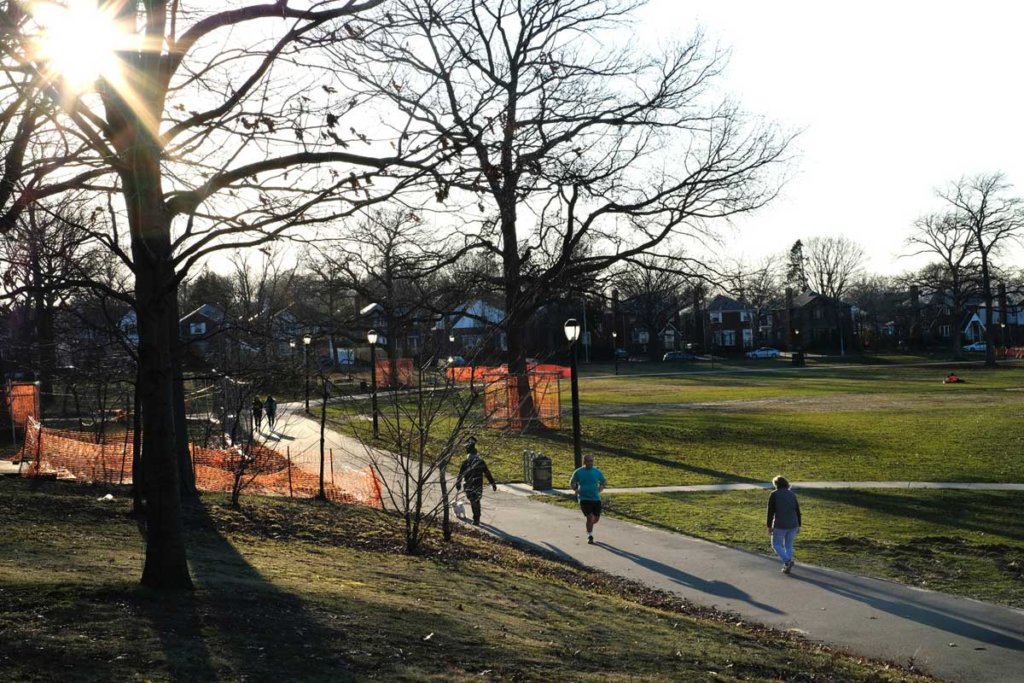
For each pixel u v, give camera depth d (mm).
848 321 132375
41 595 8336
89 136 8625
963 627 12438
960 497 22266
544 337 74375
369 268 32781
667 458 30734
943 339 136000
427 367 20516
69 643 7039
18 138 8055
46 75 7383
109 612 8070
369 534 16828
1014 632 12211
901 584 14859
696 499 22953
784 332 144750
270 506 18844
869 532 18672
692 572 15656
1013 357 111625
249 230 8914
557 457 31359
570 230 32938
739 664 9680
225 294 36188
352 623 8859
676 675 8812
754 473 27047
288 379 22172
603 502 22719
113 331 14547
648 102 29641
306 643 7906
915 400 51656
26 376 38500
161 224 9156
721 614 13023
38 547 11695
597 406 51594
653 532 19094
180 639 7527
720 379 78625
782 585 14742
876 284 167375
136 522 15234
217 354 24234
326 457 30578
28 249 12602
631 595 13898
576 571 15477
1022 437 32781
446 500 16547
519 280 31422
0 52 7367
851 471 26828
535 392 38594
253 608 8914
